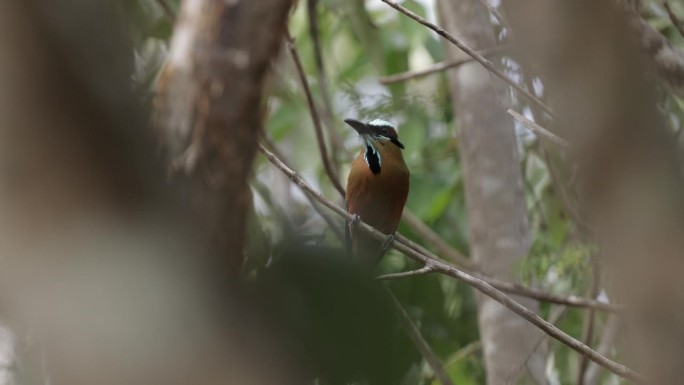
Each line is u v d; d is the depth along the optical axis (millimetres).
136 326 3459
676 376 3838
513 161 13695
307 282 4684
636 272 3900
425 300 12055
